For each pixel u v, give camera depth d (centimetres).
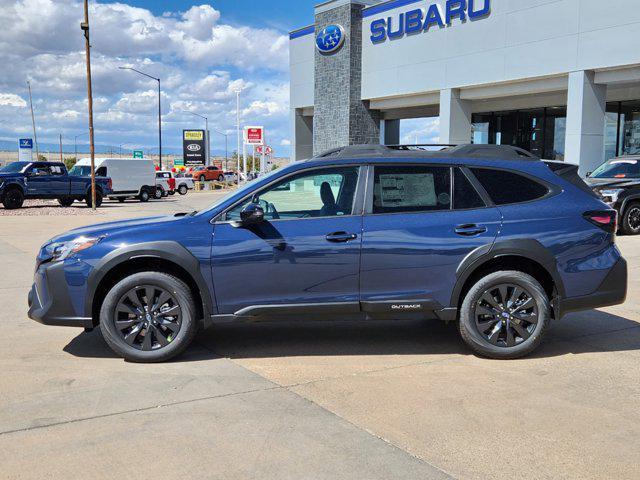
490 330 524
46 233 1552
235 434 370
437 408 411
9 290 842
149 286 508
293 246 507
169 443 358
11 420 391
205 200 3559
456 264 514
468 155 541
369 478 318
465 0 2134
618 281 534
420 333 609
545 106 2305
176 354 515
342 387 452
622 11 1692
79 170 3191
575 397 432
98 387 452
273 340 584
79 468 328
